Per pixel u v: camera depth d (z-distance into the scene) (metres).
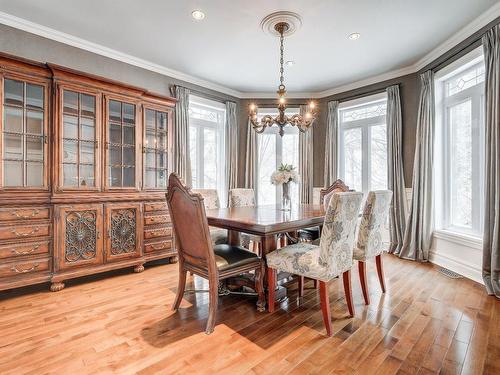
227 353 1.63
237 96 4.96
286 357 1.59
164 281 2.86
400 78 4.02
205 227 1.88
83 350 1.65
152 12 2.64
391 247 3.94
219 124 4.89
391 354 1.62
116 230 2.98
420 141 3.61
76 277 2.74
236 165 4.86
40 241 2.53
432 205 3.50
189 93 4.19
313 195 4.71
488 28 2.70
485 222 2.57
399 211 3.89
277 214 2.51
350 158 4.73
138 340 1.76
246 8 2.58
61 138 2.66
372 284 2.75
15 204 2.41
